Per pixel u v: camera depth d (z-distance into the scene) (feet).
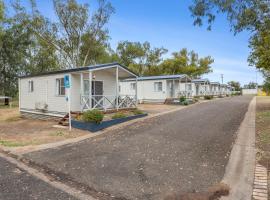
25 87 54.85
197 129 31.45
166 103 79.41
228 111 51.65
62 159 20.34
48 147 24.86
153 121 39.68
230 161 18.28
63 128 37.22
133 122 39.55
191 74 158.61
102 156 20.81
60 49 95.96
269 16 30.09
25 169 18.13
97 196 13.29
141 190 13.80
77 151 22.88
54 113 46.73
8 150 23.95
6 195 13.47
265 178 15.02
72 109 44.01
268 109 52.11
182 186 14.14
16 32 91.76
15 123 44.78
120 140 26.91
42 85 49.62
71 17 89.81
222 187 13.76
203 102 83.82
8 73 92.73
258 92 186.19
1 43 87.71
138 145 24.18
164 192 13.43
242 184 14.21
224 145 22.95
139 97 85.35
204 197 12.69
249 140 24.45
